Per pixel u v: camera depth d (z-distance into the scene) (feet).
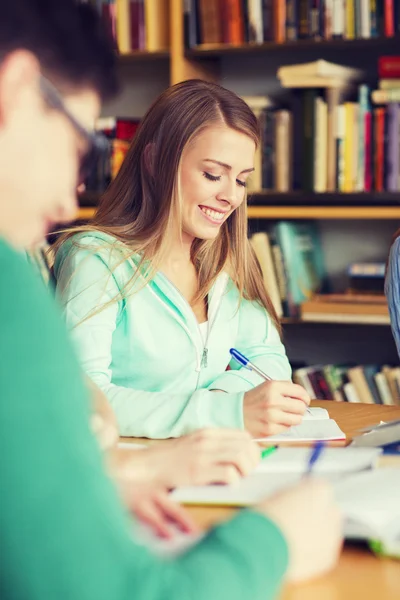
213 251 6.42
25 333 1.86
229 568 1.96
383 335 11.14
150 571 1.85
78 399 1.90
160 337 5.97
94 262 5.88
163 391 6.00
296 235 10.53
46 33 2.12
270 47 10.11
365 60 10.82
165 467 3.74
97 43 2.23
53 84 2.13
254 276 6.66
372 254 11.20
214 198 6.03
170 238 6.06
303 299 10.39
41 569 1.75
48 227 2.35
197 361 6.07
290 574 2.29
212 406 4.99
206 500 3.49
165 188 6.03
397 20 9.69
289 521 2.27
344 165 9.93
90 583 1.76
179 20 10.38
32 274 2.01
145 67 11.75
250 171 6.17
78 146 2.25
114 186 6.42
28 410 1.80
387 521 3.03
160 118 6.14
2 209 2.13
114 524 1.85
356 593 2.72
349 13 9.85
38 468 1.78
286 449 4.27
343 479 3.48
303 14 10.00
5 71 2.06
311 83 9.86
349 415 5.60
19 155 2.10
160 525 2.97
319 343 11.39
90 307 5.69
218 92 6.11
